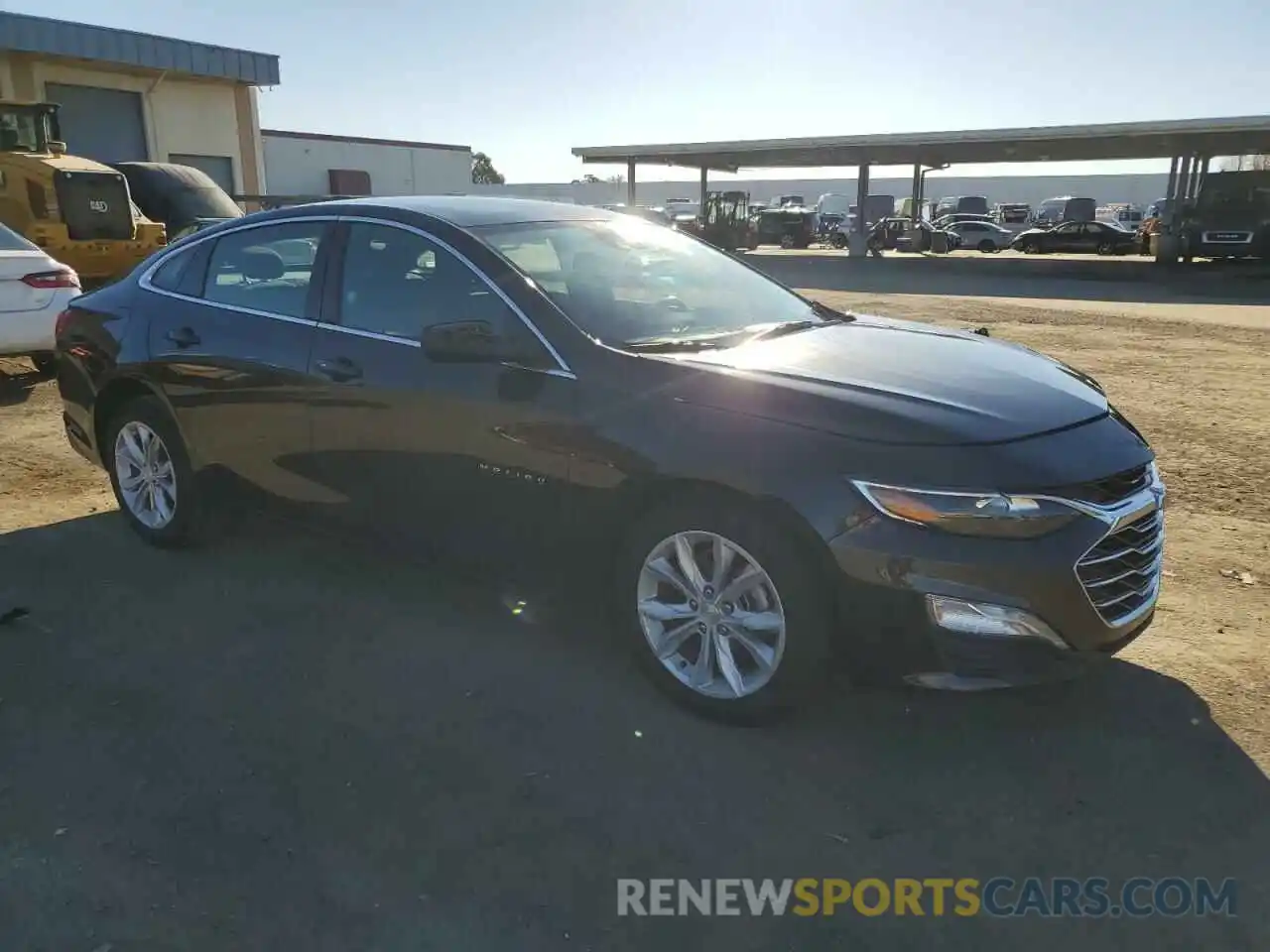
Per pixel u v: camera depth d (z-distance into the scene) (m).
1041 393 3.28
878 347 3.71
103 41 24.14
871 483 2.84
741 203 41.72
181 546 4.80
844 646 2.96
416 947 2.34
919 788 2.95
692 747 3.16
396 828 2.77
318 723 3.30
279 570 4.61
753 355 3.46
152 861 2.63
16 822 2.78
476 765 3.06
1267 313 16.25
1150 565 3.19
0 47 22.41
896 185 91.12
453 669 3.66
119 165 20.64
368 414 3.82
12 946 2.33
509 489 3.52
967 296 20.11
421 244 3.84
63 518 5.34
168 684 3.56
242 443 4.31
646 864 2.63
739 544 3.07
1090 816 2.82
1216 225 29.58
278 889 2.53
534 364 3.45
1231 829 2.76
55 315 8.38
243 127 29.02
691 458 3.07
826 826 2.79
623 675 3.61
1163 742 3.18
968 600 2.79
